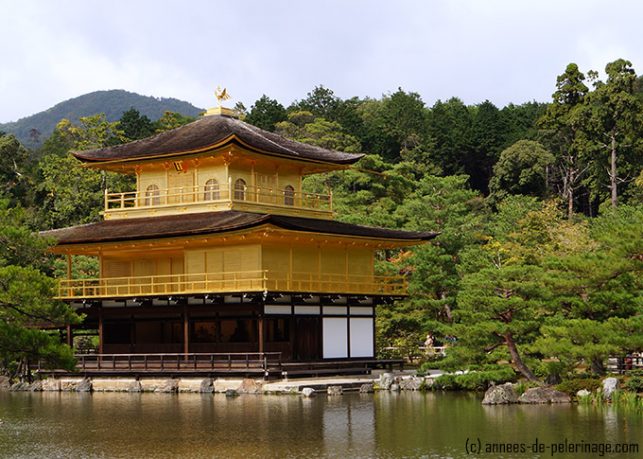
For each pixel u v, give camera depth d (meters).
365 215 112.44
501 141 160.88
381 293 80.00
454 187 106.38
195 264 76.50
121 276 82.62
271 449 45.47
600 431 47.88
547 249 93.69
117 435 50.25
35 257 52.75
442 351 85.75
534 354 65.56
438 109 174.62
